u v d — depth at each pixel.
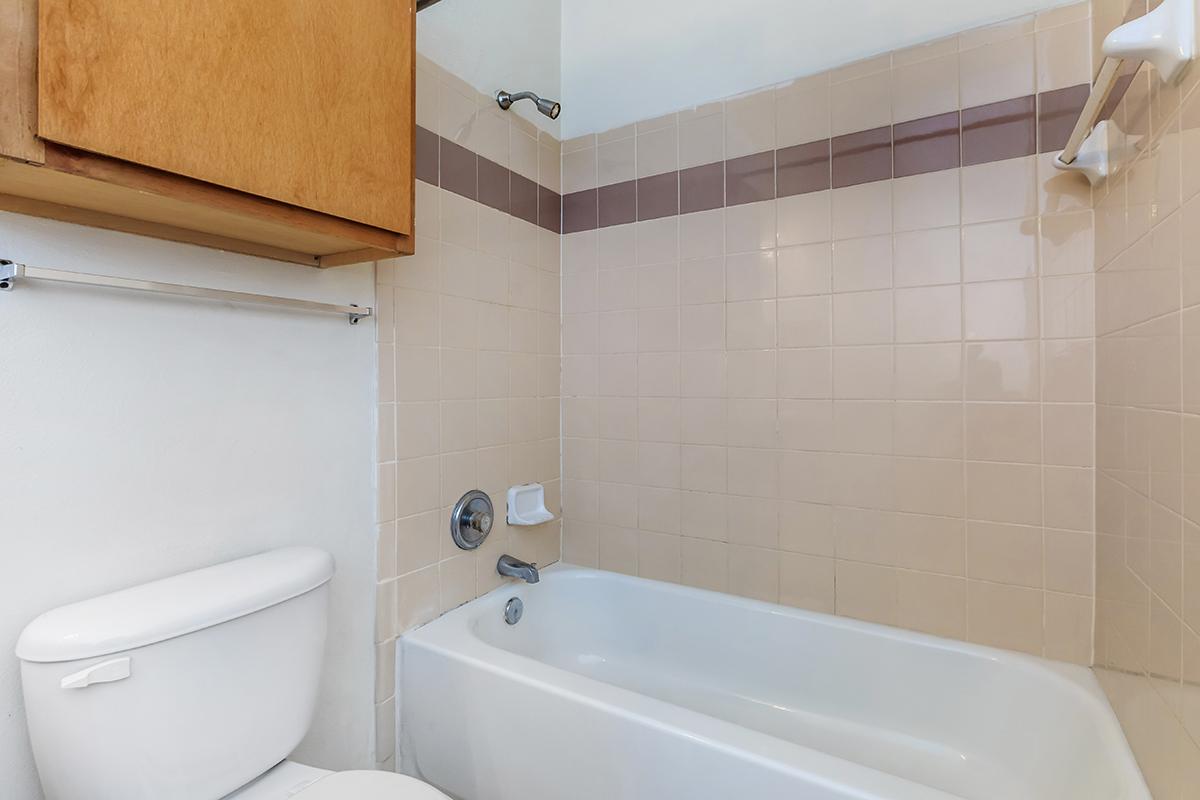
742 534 1.72
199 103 0.78
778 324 1.65
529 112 1.90
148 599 0.88
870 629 1.51
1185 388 0.77
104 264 0.91
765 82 1.67
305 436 1.23
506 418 1.80
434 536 1.55
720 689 1.70
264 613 0.97
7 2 0.63
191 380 1.04
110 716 0.78
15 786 0.83
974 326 1.40
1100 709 1.14
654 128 1.86
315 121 0.93
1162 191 0.84
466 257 1.65
